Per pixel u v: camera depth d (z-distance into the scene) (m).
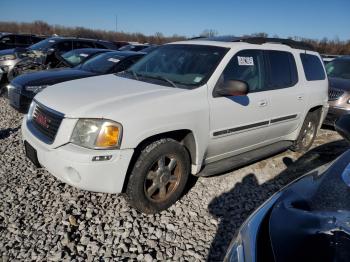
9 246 2.82
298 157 5.40
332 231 1.49
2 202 3.44
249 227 1.79
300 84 4.88
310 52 5.32
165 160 3.36
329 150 5.86
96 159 2.86
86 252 2.83
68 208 3.40
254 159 4.26
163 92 3.35
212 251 2.97
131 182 3.15
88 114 2.95
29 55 8.66
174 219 3.37
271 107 4.31
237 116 3.86
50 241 2.92
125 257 2.80
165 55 4.29
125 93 3.32
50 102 3.31
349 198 1.74
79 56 9.42
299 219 1.63
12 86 6.38
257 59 4.23
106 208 3.46
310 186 1.96
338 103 6.93
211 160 3.91
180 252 2.91
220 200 3.82
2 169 4.16
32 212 3.31
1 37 15.94
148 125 3.05
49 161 3.05
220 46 4.04
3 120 6.46
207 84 3.58
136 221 3.27
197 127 3.45
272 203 1.93
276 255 1.46
